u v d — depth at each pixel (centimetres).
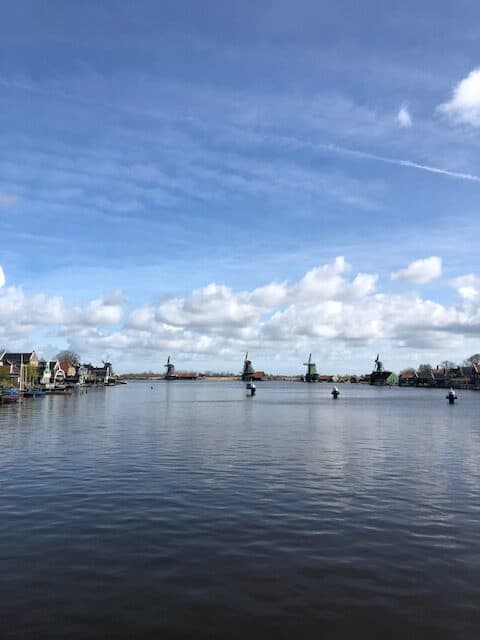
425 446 4050
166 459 3347
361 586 1426
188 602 1327
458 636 1176
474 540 1808
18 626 1205
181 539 1792
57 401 10556
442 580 1470
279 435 4731
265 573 1506
